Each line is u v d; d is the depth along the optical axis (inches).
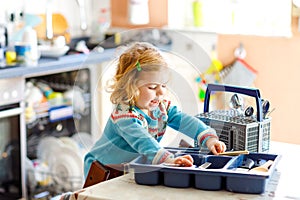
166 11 167.8
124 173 60.2
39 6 163.3
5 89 131.5
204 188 55.2
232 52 153.6
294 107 147.5
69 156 145.9
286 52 146.4
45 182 143.9
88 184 60.9
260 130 65.7
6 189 137.6
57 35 163.8
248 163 60.2
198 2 159.2
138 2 168.1
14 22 152.5
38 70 138.6
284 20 148.4
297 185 57.0
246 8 153.4
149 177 56.2
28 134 147.9
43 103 147.7
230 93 69.6
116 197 52.9
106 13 178.4
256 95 65.3
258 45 149.8
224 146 61.9
